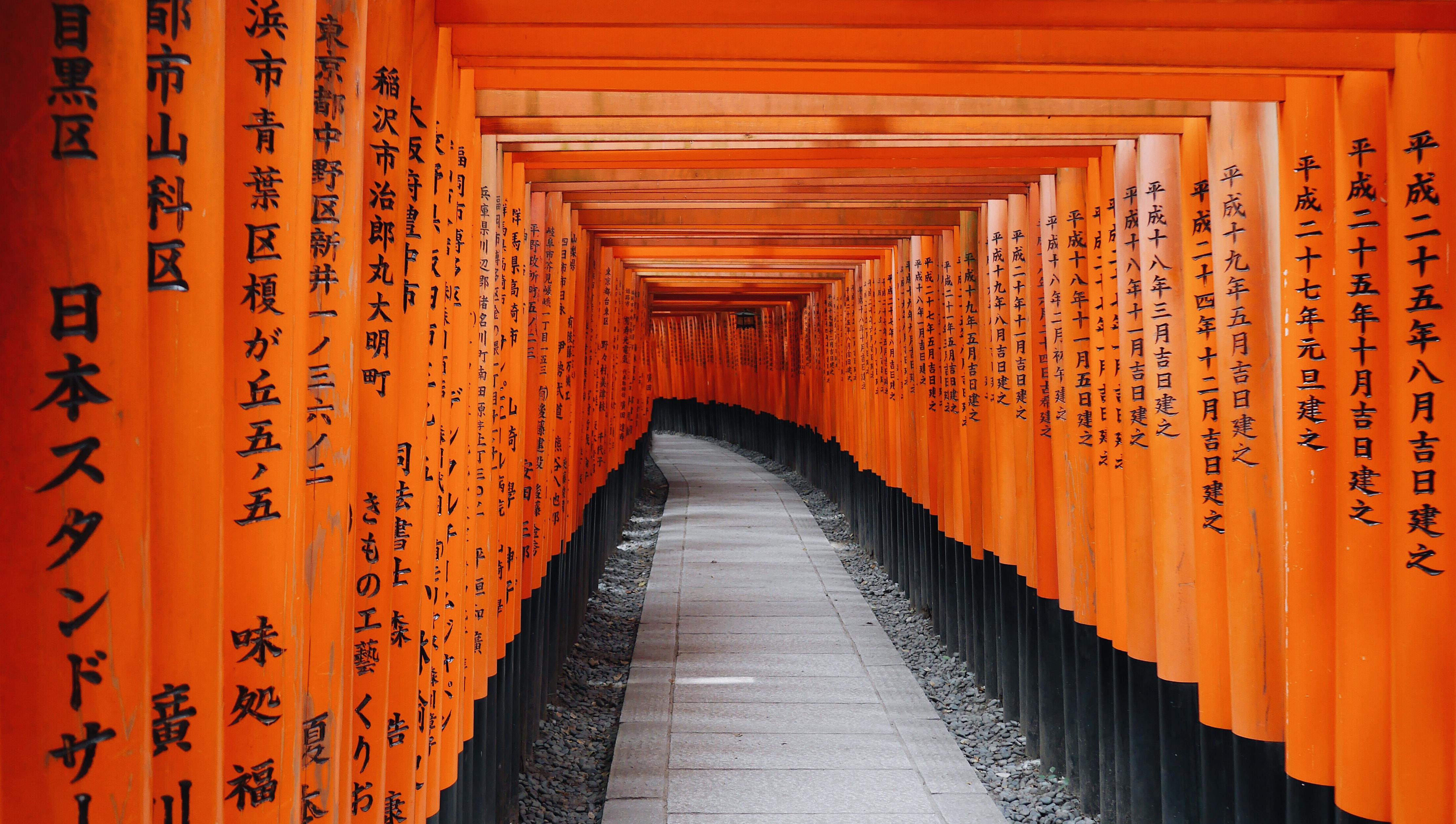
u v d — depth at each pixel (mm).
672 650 7113
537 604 5617
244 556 1623
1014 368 5461
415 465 2469
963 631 6840
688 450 21562
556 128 3762
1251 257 3178
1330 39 2662
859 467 11008
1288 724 2996
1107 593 4398
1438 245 2502
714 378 23750
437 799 3039
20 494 1220
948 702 6227
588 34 2850
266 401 1631
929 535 7723
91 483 1237
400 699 2514
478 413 3805
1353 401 2748
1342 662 2783
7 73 1199
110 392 1242
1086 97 3102
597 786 5129
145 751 1297
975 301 6305
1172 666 3740
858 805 4676
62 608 1233
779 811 4605
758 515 12945
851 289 11297
